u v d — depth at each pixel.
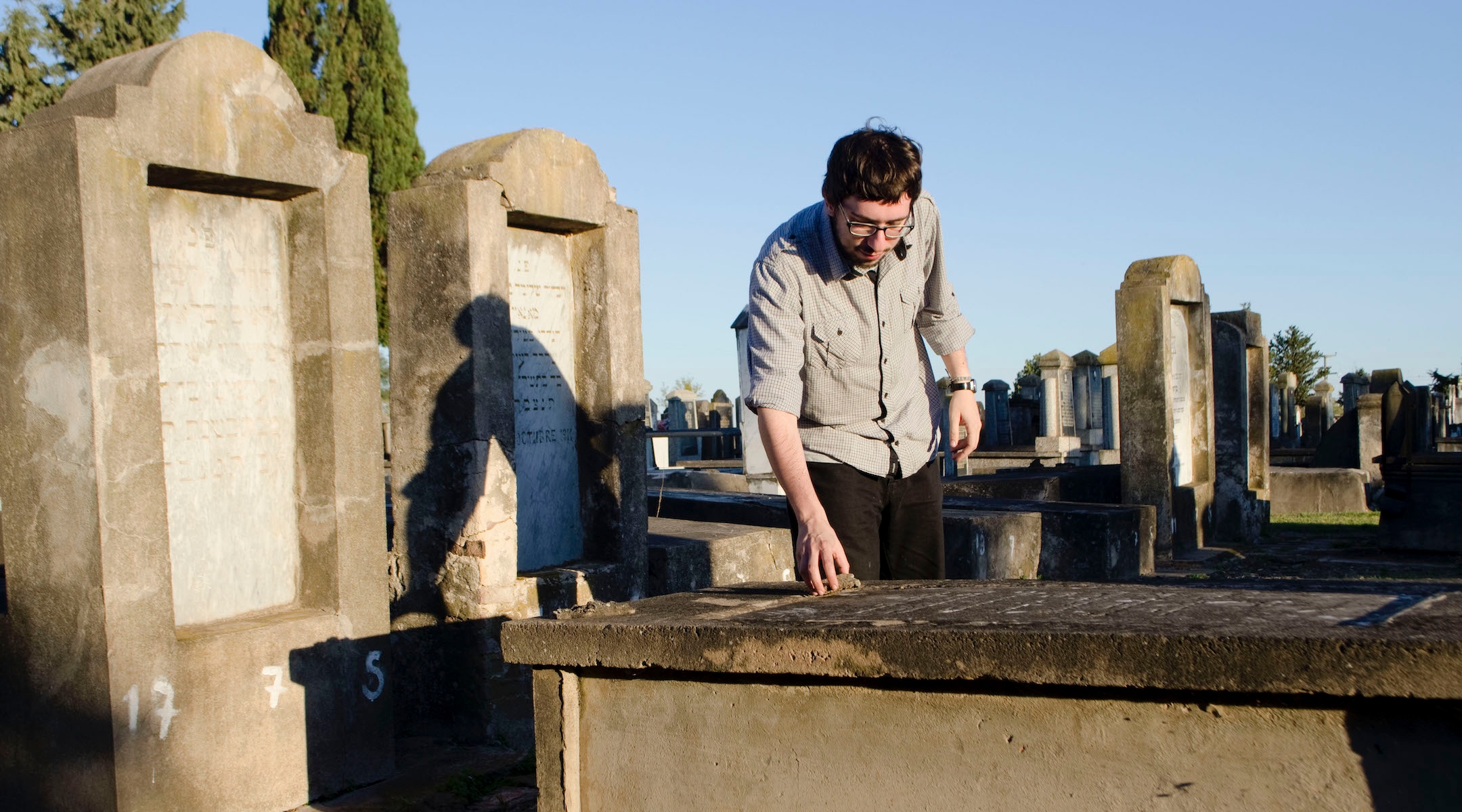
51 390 3.53
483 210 4.77
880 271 3.14
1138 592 2.33
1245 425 11.62
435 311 4.82
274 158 3.94
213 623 3.96
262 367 4.14
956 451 3.53
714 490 11.73
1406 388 10.52
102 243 3.45
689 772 2.25
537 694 2.39
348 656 4.17
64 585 3.54
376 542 4.28
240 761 3.82
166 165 3.62
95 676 3.47
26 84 14.90
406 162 18.69
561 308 5.52
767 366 2.93
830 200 2.89
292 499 4.24
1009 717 1.94
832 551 2.60
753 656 2.09
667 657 2.18
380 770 4.29
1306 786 1.72
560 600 5.08
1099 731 1.87
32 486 3.59
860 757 2.08
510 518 4.86
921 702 2.02
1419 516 10.34
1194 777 1.80
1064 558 7.74
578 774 2.39
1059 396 19.44
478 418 4.72
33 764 3.67
